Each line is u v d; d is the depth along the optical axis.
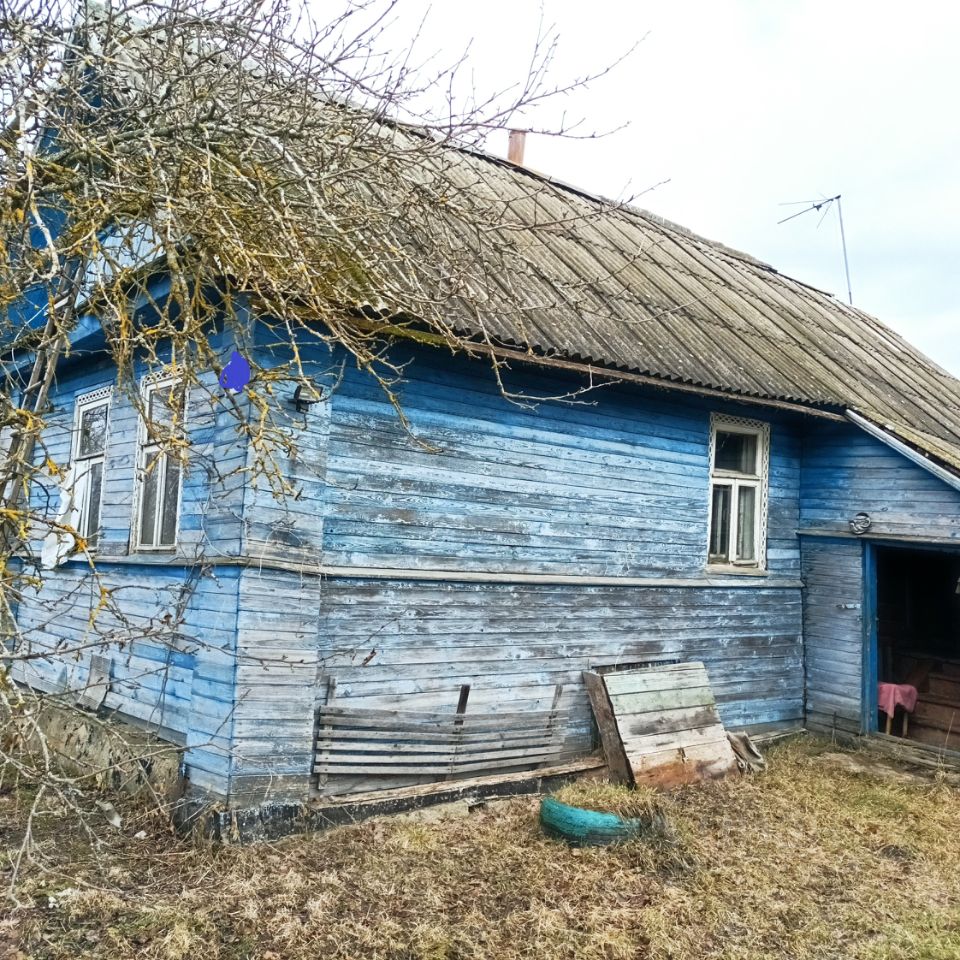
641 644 8.27
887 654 11.60
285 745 5.90
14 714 3.65
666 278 10.75
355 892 5.14
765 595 9.45
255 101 4.81
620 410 8.27
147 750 6.12
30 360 7.90
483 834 6.20
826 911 5.29
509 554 7.38
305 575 6.09
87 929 4.53
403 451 6.79
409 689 6.70
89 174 4.38
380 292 4.86
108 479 7.99
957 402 12.13
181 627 6.40
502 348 6.73
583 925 4.93
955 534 8.49
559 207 11.06
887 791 7.73
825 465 9.73
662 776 7.52
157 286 6.16
